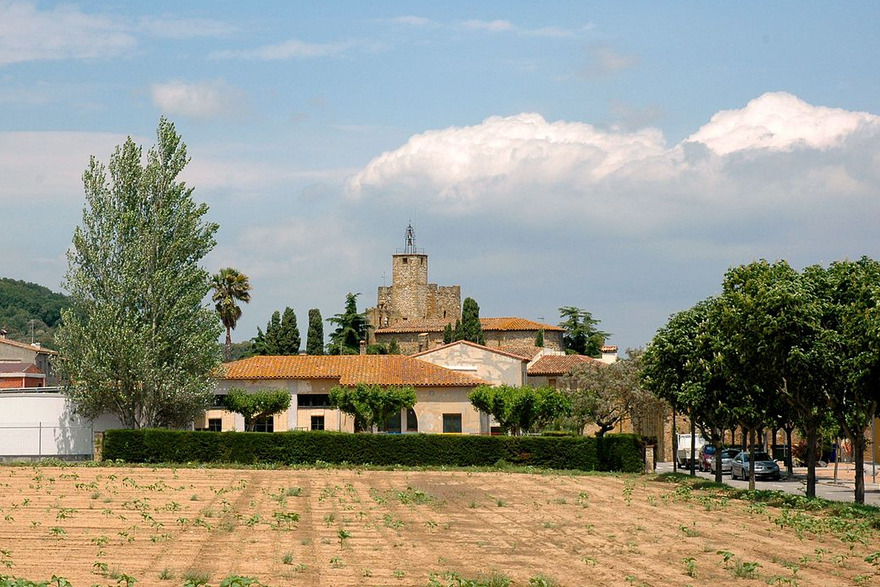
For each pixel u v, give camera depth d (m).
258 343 140.00
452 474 60.97
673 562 28.06
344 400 75.88
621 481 57.84
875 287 42.06
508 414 76.94
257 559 27.38
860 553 29.72
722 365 48.53
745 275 47.34
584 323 164.25
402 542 31.22
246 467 63.44
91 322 69.44
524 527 35.56
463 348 96.25
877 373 40.41
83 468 59.91
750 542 32.12
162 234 71.06
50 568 25.67
